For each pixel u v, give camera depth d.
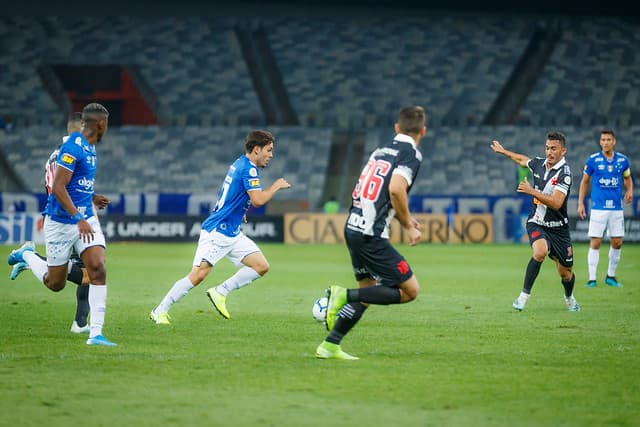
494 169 153.88
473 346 31.25
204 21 183.38
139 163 156.88
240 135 162.25
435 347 30.98
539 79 171.25
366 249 27.19
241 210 37.28
